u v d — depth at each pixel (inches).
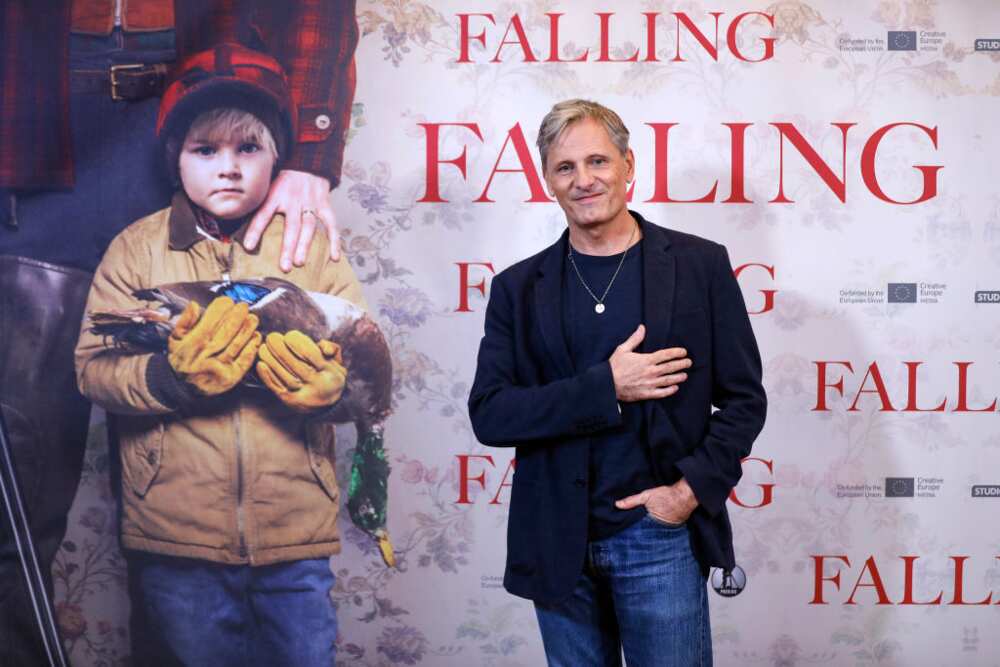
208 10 92.8
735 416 62.3
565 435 62.3
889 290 92.8
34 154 93.4
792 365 93.4
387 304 94.1
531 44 92.9
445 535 95.1
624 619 64.4
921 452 93.4
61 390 94.7
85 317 94.6
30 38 93.0
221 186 93.4
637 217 69.7
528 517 65.2
